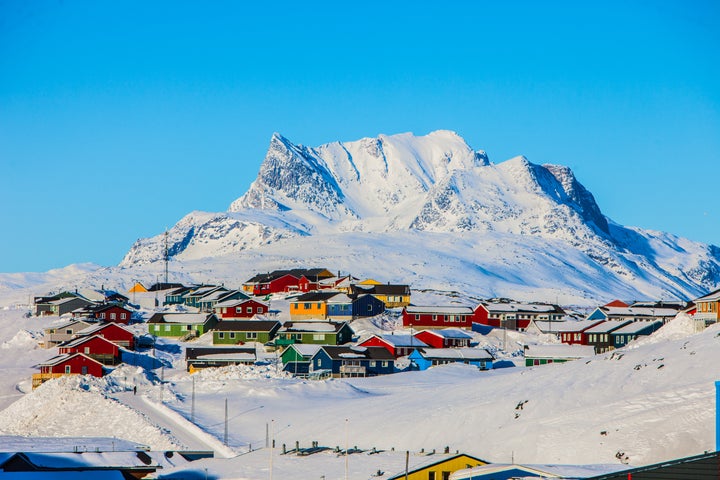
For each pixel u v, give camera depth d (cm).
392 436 9956
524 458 8931
